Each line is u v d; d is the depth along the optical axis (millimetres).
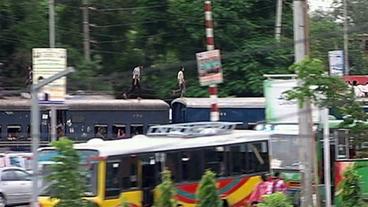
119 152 58406
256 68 112875
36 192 41969
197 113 105438
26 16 120500
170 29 122875
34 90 42656
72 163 42750
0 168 86250
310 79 59531
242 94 113312
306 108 60344
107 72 126562
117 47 128000
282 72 112188
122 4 129000
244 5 116938
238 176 68500
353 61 167500
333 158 78312
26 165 94312
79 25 127500
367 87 85250
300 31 60375
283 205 49562
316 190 61688
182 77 115812
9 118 108000
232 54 108562
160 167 61844
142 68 119875
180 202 63438
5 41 118875
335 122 78125
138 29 126312
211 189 49656
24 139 107875
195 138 65750
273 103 74125
